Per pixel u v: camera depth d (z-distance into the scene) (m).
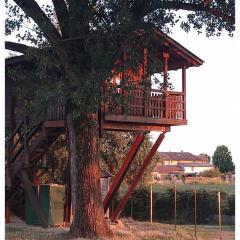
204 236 16.48
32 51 11.21
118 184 16.62
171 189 23.42
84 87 11.09
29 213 17.05
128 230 16.03
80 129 13.40
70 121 13.37
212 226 20.83
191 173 61.66
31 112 11.91
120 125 15.89
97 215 13.41
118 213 17.48
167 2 12.38
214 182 37.66
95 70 11.64
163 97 16.31
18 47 12.64
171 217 23.08
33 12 11.44
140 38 12.41
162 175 54.97
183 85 17.42
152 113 16.19
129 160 16.62
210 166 70.12
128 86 12.19
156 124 16.67
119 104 12.03
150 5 12.16
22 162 15.90
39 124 15.44
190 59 17.42
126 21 11.06
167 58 16.83
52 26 11.77
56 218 16.81
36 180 18.66
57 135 16.33
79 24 12.09
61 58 11.56
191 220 22.83
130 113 15.45
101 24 11.87
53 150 21.75
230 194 23.23
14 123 17.47
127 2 11.66
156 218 23.31
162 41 13.55
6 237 13.62
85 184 13.39
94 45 11.86
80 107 11.52
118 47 11.97
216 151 63.47
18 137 17.53
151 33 12.42
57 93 11.15
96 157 13.62
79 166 13.45
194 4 12.55
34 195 16.38
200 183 36.41
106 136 23.52
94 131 13.60
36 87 11.76
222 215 22.86
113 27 11.09
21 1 11.39
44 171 21.62
